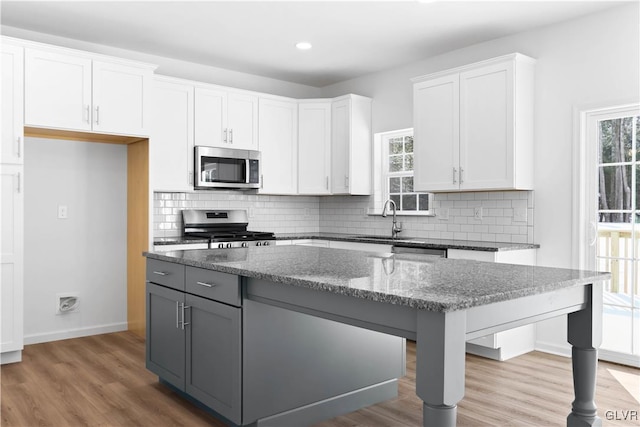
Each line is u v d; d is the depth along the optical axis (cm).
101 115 405
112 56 449
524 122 397
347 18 393
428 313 157
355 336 280
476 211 449
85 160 453
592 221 383
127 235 476
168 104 461
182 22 402
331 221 596
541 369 354
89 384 321
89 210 455
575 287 215
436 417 155
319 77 565
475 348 394
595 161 381
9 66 362
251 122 514
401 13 381
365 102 542
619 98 364
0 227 357
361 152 538
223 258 277
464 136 418
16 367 355
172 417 271
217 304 251
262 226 562
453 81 425
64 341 432
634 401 293
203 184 477
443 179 434
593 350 223
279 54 483
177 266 286
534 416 271
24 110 369
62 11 379
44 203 432
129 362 369
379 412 279
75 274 449
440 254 404
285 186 541
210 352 259
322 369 266
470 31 418
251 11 380
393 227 494
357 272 217
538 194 407
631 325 363
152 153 438
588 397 223
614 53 367
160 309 305
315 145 546
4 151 359
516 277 204
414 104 455
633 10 358
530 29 412
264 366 244
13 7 371
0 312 357
